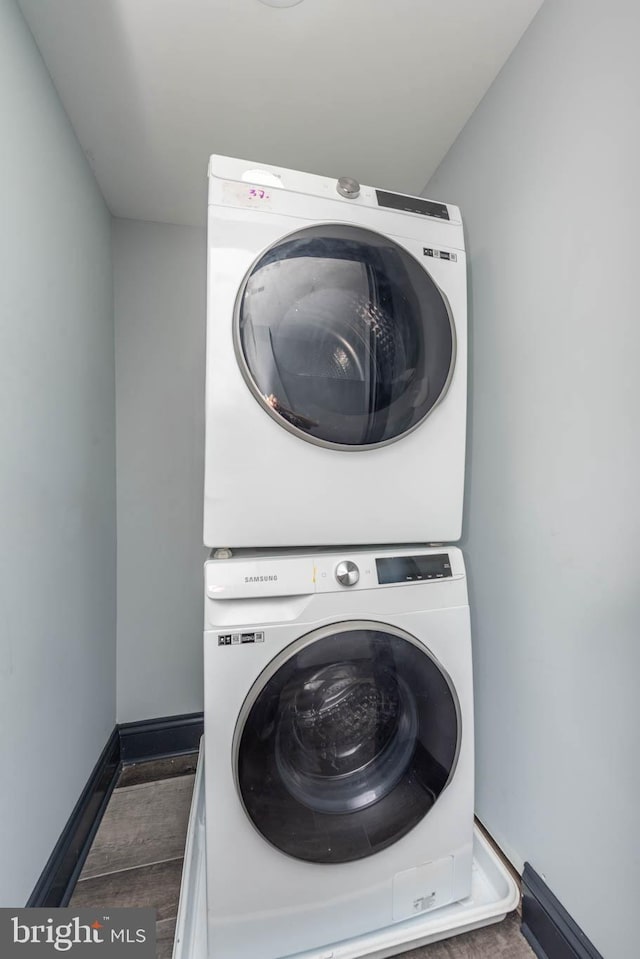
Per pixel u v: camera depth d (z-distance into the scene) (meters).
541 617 1.09
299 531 1.03
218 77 1.23
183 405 1.89
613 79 0.87
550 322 1.06
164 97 1.29
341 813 0.97
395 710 1.05
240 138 1.46
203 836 1.29
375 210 1.11
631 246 0.84
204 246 1.93
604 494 0.91
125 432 1.83
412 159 1.58
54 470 1.18
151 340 1.86
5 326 0.93
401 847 1.02
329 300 1.04
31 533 1.04
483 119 1.33
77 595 1.34
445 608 1.08
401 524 1.12
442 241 1.17
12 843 0.91
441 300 1.15
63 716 1.20
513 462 1.19
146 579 1.85
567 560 1.01
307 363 1.02
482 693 1.33
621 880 0.86
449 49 1.17
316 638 0.94
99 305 1.62
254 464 1.00
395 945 1.01
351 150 1.53
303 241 1.03
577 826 0.97
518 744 1.17
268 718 0.91
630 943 0.84
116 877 1.24
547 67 1.05
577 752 0.98
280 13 1.06
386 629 1.00
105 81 1.22
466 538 1.41
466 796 1.08
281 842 0.92
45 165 1.15
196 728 1.87
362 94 1.30
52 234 1.19
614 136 0.87
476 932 1.09
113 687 1.76
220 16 1.06
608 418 0.90
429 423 1.14
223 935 0.90
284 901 0.93
